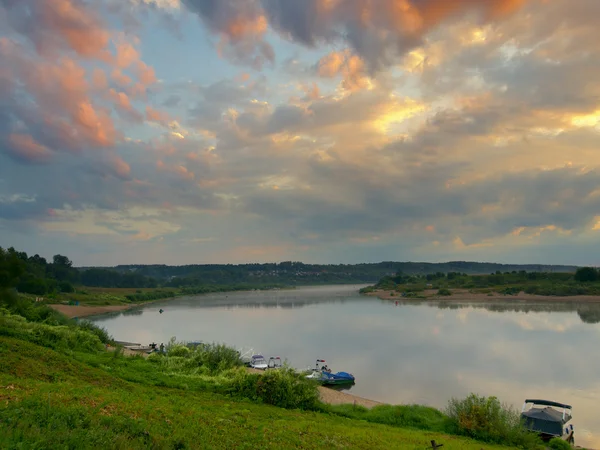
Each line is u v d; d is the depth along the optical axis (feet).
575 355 190.80
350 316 371.56
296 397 91.15
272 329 293.02
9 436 32.86
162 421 50.90
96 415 45.32
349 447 57.31
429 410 101.45
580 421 111.65
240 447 47.75
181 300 650.84
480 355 193.47
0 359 71.36
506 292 565.12
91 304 479.00
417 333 262.26
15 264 223.51
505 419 87.66
